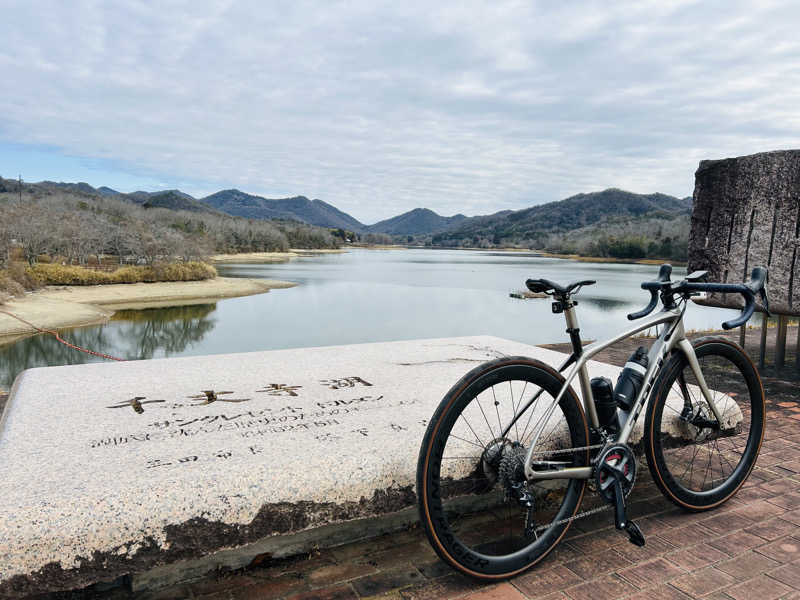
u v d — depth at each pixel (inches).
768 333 337.1
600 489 80.0
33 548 58.7
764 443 131.8
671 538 88.2
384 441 84.4
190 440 84.1
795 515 96.5
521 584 75.4
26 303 1364.4
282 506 70.5
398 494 78.5
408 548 84.6
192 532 65.6
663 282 91.9
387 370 135.0
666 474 92.3
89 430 88.7
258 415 97.6
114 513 62.7
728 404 107.7
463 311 1407.5
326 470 74.7
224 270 3125.0
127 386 117.2
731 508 99.4
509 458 76.0
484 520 93.4
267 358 149.3
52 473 70.7
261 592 72.5
